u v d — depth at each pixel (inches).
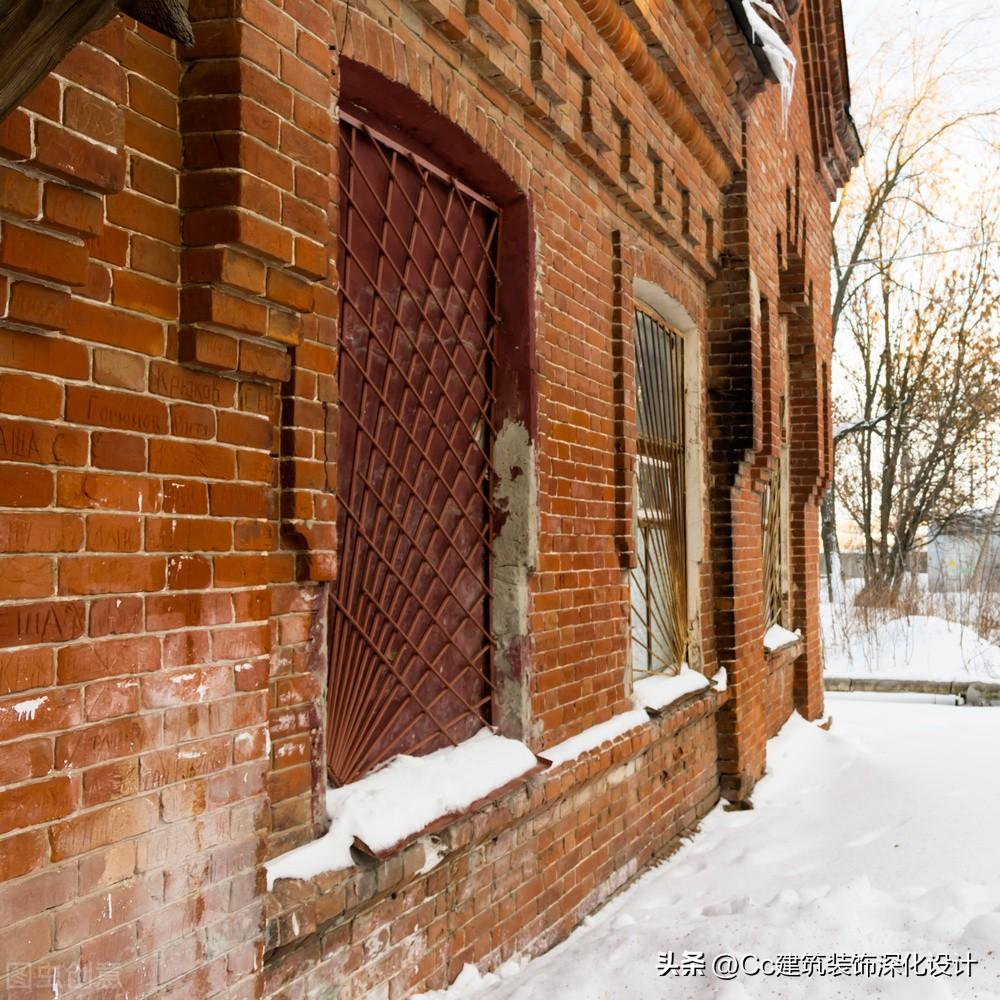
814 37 395.9
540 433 174.6
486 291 171.5
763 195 321.1
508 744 163.8
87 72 78.7
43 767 78.8
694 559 280.5
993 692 537.6
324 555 114.5
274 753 110.1
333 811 121.6
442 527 158.2
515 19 161.8
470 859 151.6
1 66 60.7
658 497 265.0
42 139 74.5
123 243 87.7
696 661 275.6
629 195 215.2
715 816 276.7
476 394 168.7
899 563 922.7
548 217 181.3
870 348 952.9
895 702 543.2
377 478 143.0
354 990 124.3
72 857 81.1
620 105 204.8
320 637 117.3
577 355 193.3
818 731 371.9
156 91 92.7
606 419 208.2
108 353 85.4
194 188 94.2
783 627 404.5
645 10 208.5
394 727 145.5
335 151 117.6
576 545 191.0
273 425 108.9
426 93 139.4
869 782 283.3
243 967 98.7
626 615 217.2
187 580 92.8
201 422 95.0
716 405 296.8
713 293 298.7
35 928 78.0
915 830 231.5
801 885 206.2
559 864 181.9
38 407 78.8
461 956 148.8
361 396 139.1
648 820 230.4
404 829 126.9
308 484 111.9
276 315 101.4
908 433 941.2
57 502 80.4
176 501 91.8
